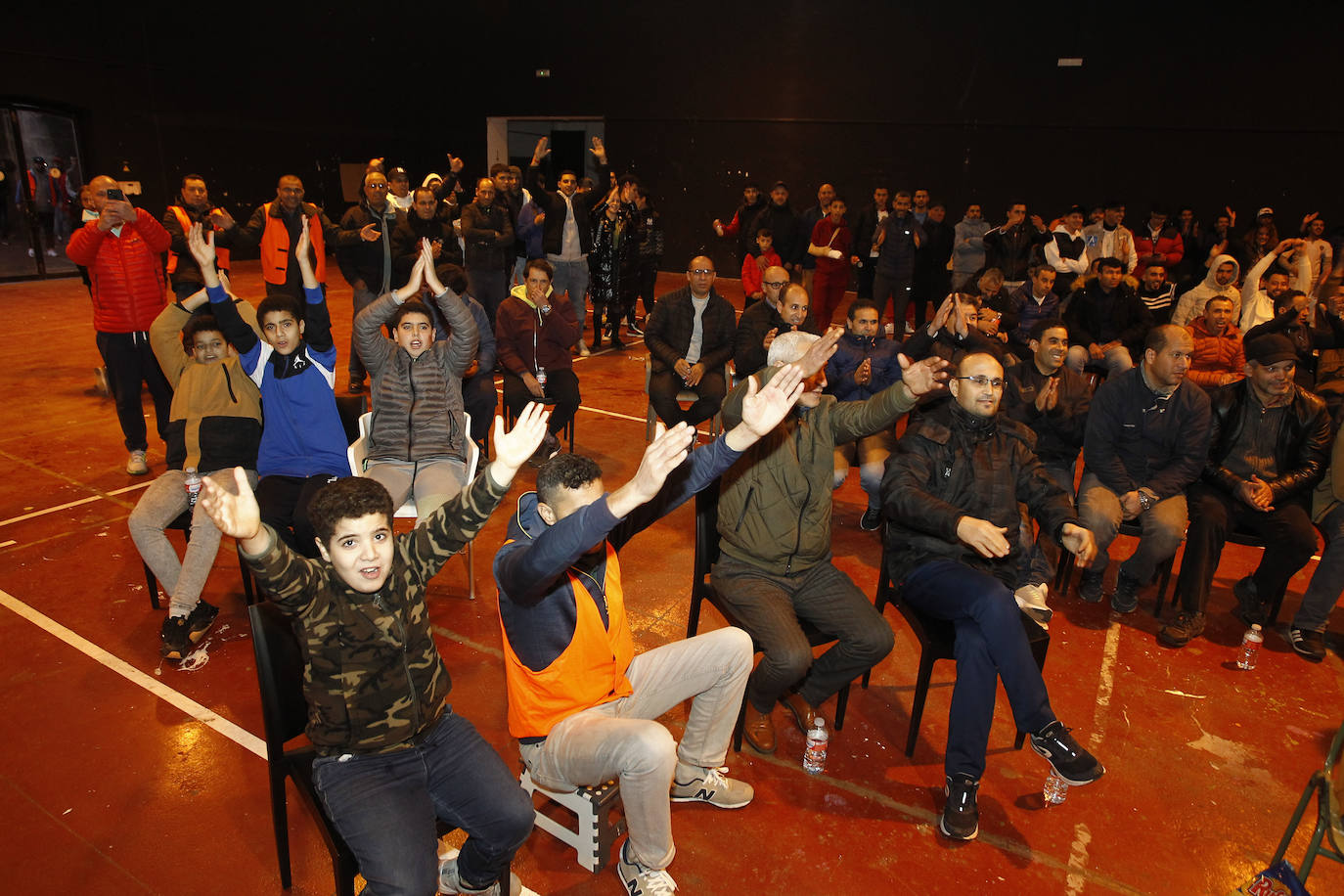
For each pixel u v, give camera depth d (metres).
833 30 13.06
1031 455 3.28
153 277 5.36
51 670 3.41
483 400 5.28
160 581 3.64
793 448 3.06
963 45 12.30
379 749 2.16
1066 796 2.96
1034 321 6.70
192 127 14.07
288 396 3.77
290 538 3.68
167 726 3.11
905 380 2.91
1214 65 11.02
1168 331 3.93
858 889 2.53
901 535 3.24
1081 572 4.72
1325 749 3.28
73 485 5.19
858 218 10.31
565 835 2.57
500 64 15.62
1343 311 5.81
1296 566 3.94
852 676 3.05
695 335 5.79
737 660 2.60
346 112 16.12
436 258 7.26
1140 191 11.74
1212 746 3.27
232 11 14.20
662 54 14.33
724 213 14.62
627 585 4.27
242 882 2.46
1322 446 3.98
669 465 1.92
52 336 9.04
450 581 4.27
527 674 2.36
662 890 2.40
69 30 12.44
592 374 8.45
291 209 6.69
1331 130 10.62
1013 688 2.75
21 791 2.77
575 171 16.19
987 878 2.59
